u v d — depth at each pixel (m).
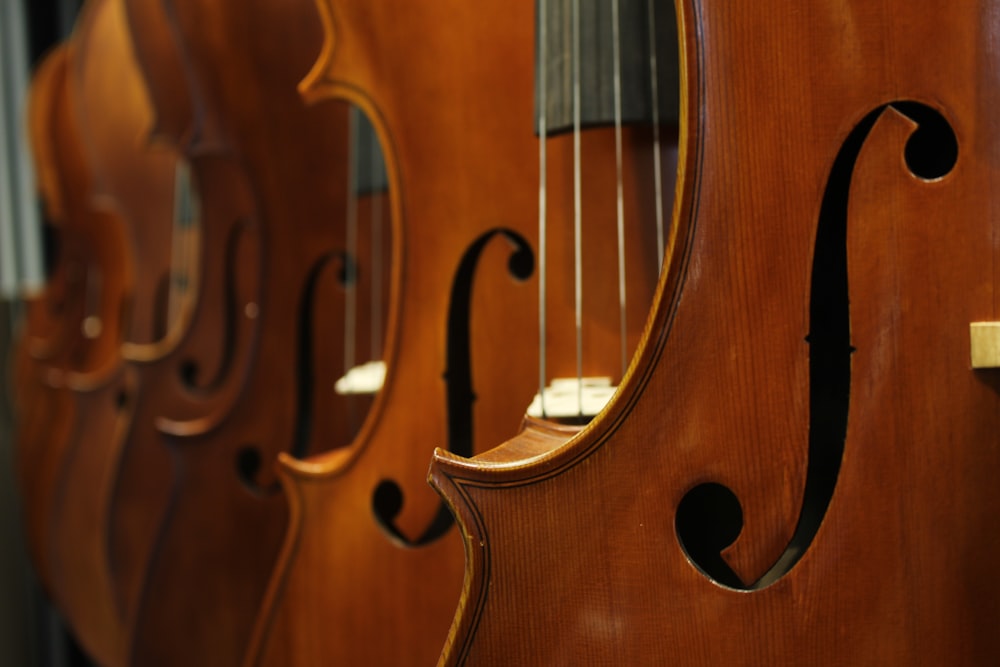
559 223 0.74
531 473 0.61
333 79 0.79
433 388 0.76
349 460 0.77
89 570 1.40
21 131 1.73
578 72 0.72
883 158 0.61
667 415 0.61
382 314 0.90
